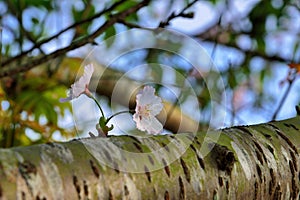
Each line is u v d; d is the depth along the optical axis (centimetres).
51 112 202
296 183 126
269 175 123
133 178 112
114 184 111
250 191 121
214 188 117
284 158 126
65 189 108
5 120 185
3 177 105
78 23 145
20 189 105
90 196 109
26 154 107
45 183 107
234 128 125
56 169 108
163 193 114
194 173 116
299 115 137
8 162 106
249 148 123
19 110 190
